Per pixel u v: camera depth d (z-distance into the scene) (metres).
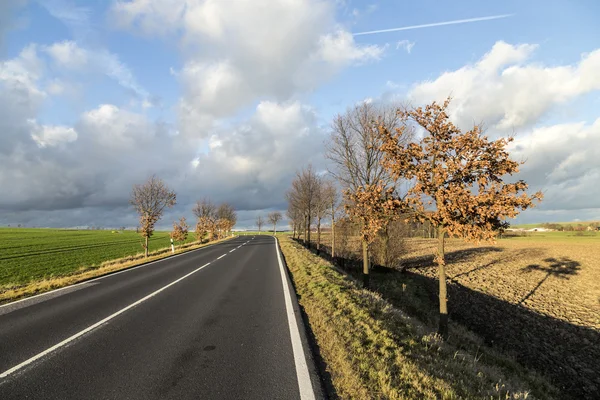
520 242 52.00
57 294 9.75
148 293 9.77
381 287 17.59
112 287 10.86
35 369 4.43
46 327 6.38
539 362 10.08
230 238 61.16
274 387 3.90
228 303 8.41
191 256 22.75
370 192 9.77
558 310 15.16
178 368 4.46
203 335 5.87
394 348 5.25
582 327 12.96
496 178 8.05
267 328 6.25
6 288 11.86
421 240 54.78
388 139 9.07
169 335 5.88
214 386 3.93
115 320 6.88
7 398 3.65
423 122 8.64
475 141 7.79
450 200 8.05
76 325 6.52
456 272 24.89
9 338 5.73
